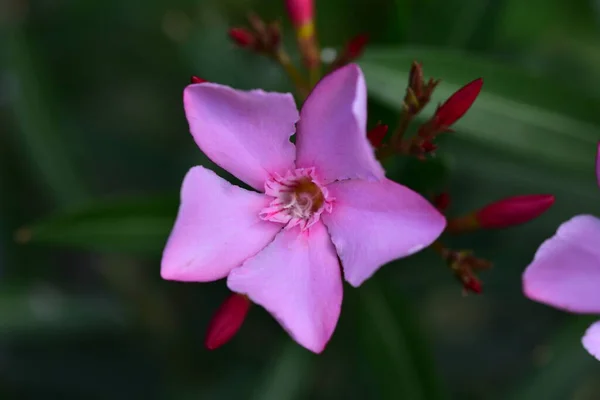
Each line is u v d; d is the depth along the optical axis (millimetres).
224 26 358
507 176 318
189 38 355
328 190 282
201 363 354
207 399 350
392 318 314
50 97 356
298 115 275
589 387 346
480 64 303
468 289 296
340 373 353
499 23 327
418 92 285
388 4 322
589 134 308
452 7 326
